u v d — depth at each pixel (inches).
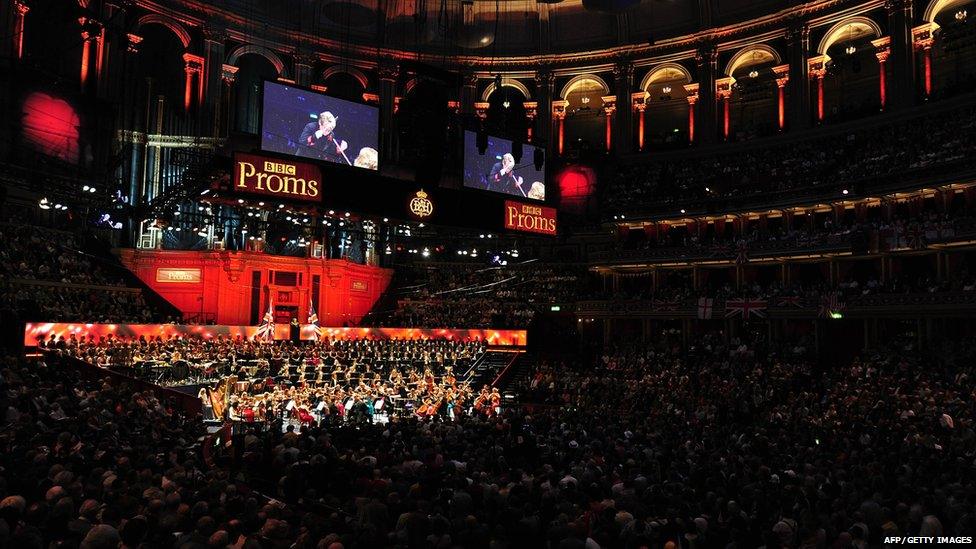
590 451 723.4
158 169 1823.3
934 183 1496.1
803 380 1412.4
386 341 1797.5
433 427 857.5
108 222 1649.9
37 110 1579.7
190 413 1192.8
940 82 1803.6
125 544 321.7
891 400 1103.6
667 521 429.1
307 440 731.4
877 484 531.2
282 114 1067.9
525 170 1293.1
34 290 1428.4
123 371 1301.7
